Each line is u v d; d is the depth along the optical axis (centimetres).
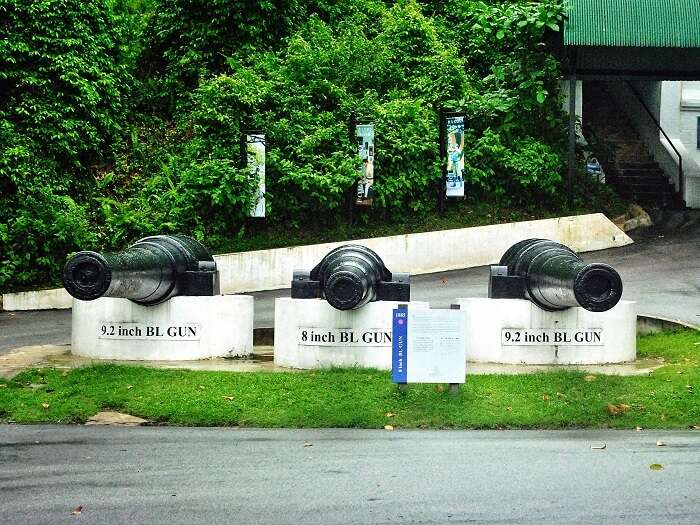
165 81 2678
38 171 2273
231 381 1239
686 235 2528
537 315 1448
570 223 2420
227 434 1080
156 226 2247
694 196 2795
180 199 2270
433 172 2430
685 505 792
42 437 1056
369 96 2512
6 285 2078
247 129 2341
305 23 2798
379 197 2361
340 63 2603
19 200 2197
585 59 2656
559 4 2467
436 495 821
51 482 865
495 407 1170
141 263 1366
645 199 2814
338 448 1005
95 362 1412
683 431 1113
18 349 1555
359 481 867
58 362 1414
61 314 1953
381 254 2253
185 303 1471
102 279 1243
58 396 1198
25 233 2106
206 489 841
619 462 943
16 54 2377
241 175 2258
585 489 840
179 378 1252
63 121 2364
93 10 2548
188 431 1097
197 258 1523
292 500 805
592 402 1184
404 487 846
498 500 805
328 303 1378
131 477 882
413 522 744
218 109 2372
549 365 1437
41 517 760
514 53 2623
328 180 2289
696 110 3091
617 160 2972
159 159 2483
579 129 2705
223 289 2141
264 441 1041
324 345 1403
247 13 2673
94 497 816
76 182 2373
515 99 2566
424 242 2289
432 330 1180
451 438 1063
